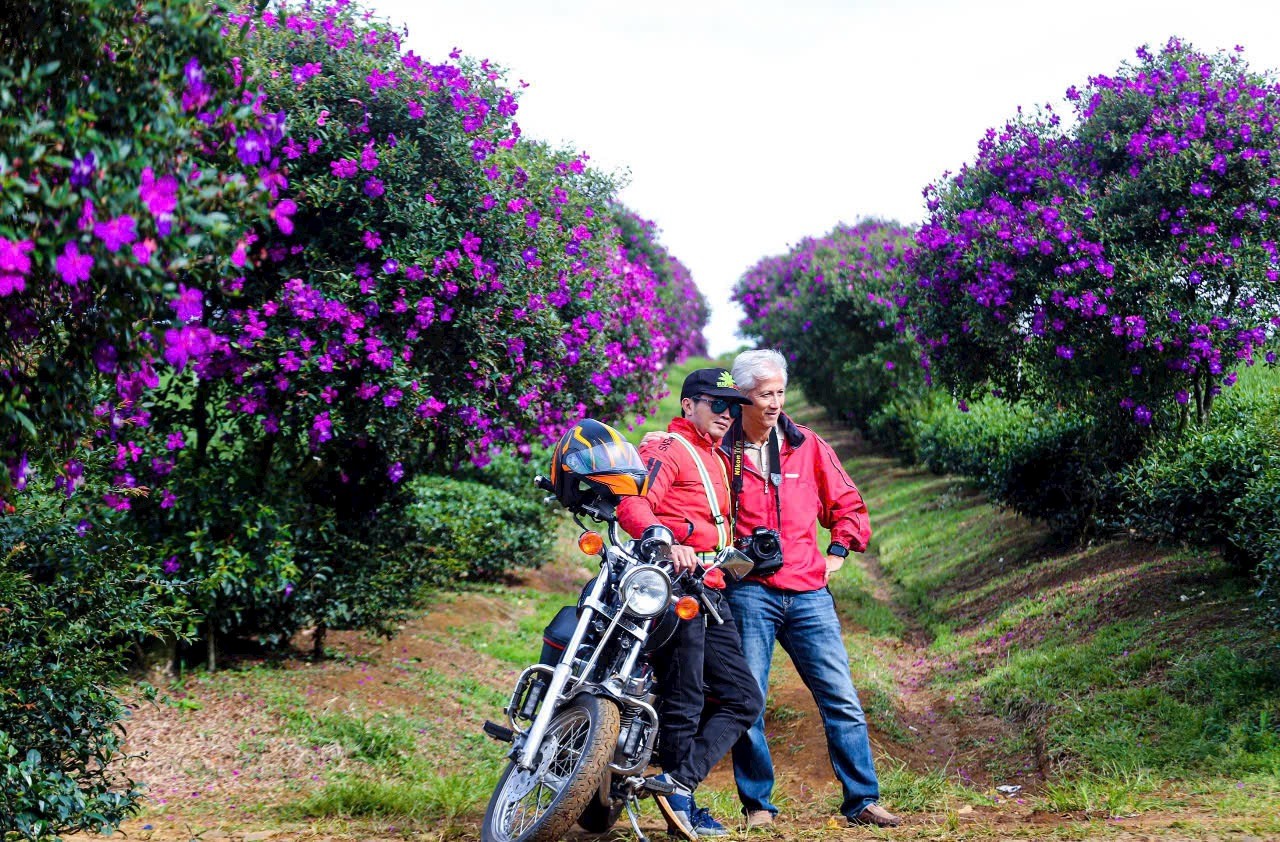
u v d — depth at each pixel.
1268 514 6.70
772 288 29.95
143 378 3.32
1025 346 10.11
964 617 11.08
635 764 3.95
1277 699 5.96
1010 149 10.47
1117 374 9.39
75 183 2.65
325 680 8.02
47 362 3.13
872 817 4.47
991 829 4.21
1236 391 10.12
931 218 10.85
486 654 9.88
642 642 3.97
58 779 4.26
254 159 3.13
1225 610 7.53
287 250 7.12
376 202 7.25
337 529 8.47
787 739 7.25
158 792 5.81
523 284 8.03
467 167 7.55
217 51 3.08
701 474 4.45
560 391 9.38
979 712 8.06
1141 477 9.14
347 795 5.44
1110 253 9.12
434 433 8.12
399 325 7.37
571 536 17.56
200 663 7.77
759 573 4.44
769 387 4.52
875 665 9.78
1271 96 9.15
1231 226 8.91
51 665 4.54
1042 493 11.59
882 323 20.98
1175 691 6.60
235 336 6.86
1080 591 9.59
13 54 3.04
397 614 9.02
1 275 2.61
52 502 5.06
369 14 7.77
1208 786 5.00
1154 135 9.40
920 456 18.56
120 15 2.94
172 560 7.06
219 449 7.79
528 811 4.18
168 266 2.82
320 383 7.05
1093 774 5.80
